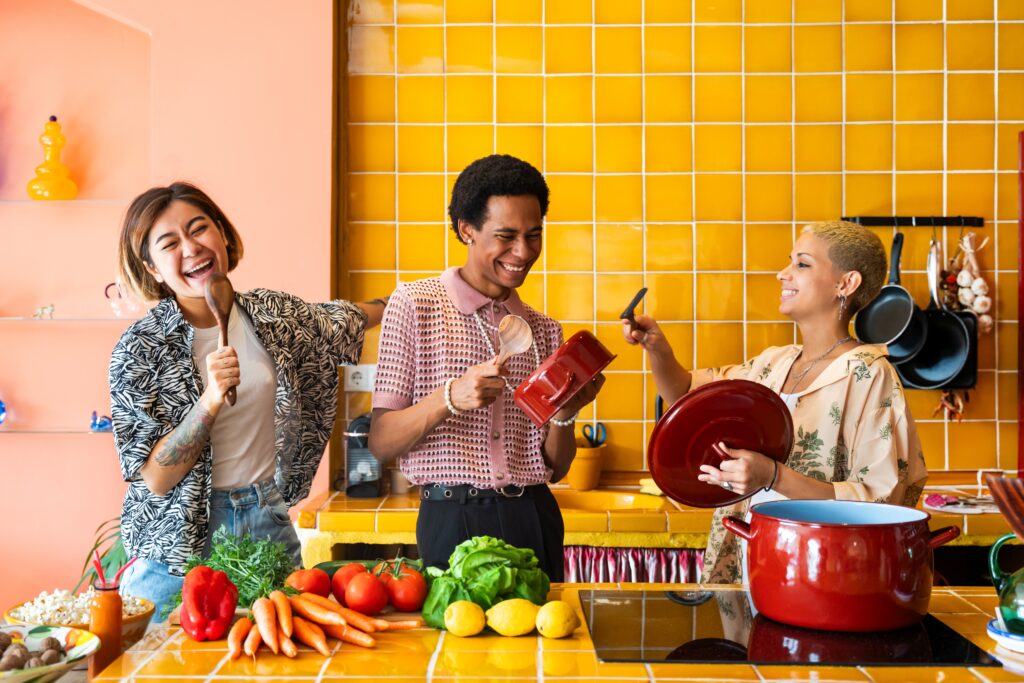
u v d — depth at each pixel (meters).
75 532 3.14
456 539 1.66
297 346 1.99
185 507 1.80
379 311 2.28
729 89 3.11
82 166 3.18
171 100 2.96
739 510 1.96
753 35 3.09
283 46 2.95
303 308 2.05
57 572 3.14
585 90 3.12
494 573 1.25
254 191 2.95
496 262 1.65
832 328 1.95
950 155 3.10
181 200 1.84
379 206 3.14
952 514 2.54
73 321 3.18
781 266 3.11
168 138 2.96
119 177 3.19
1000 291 3.11
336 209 3.07
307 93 2.95
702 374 2.18
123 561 2.82
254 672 1.07
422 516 1.71
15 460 3.15
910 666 1.09
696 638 1.19
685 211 3.12
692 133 3.11
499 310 1.73
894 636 1.19
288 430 1.97
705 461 1.58
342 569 1.31
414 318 1.68
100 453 3.15
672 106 3.11
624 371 3.12
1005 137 3.10
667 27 3.10
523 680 1.04
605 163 3.12
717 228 3.12
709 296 3.12
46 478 3.15
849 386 1.84
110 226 3.19
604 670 1.08
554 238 3.13
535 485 1.75
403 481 2.91
